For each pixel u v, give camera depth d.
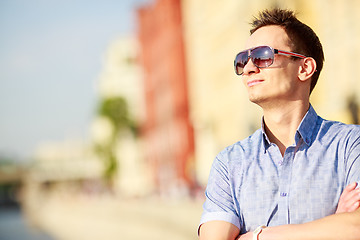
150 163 60.72
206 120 38.09
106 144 76.88
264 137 2.42
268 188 2.34
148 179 62.34
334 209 2.28
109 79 85.69
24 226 72.00
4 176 106.44
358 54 16.72
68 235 54.91
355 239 2.12
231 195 2.42
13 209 109.75
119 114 73.06
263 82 2.41
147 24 56.84
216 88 35.62
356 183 2.24
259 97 2.42
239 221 2.39
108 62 86.94
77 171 125.06
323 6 17.64
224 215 2.38
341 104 16.64
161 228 32.03
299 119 2.42
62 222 65.00
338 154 2.32
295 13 2.50
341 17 17.16
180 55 45.72
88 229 53.94
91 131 99.44
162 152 54.19
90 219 54.16
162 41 50.81
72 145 128.88
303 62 2.43
